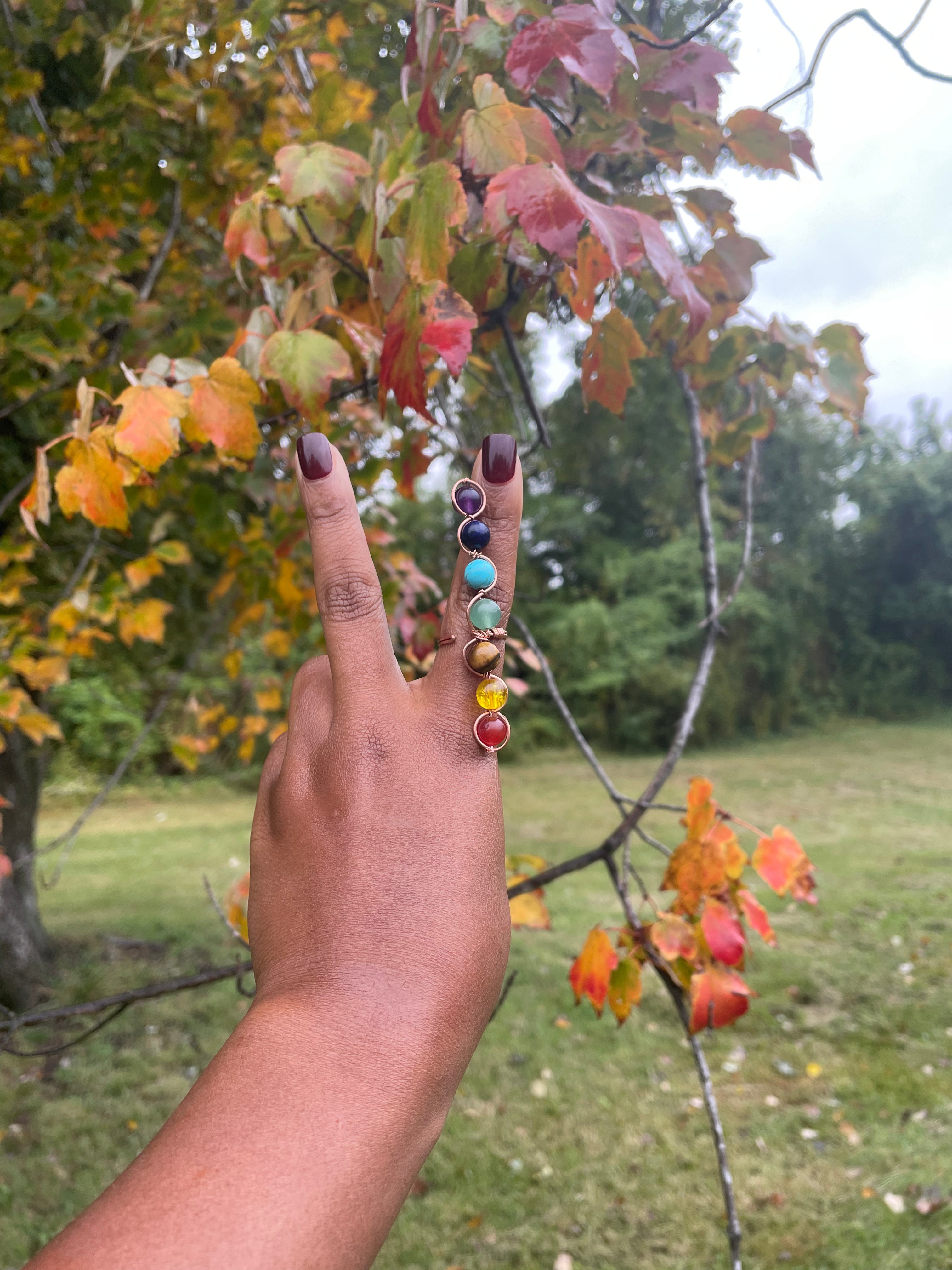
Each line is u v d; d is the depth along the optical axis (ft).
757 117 3.67
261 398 3.50
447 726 1.89
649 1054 12.42
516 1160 10.00
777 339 4.46
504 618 1.92
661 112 3.62
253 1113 1.34
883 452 60.54
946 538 57.21
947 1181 9.23
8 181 9.17
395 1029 1.52
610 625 46.26
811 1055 12.26
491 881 1.79
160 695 26.43
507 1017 13.55
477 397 6.56
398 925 1.66
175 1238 1.15
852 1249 8.37
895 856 22.56
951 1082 11.33
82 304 6.08
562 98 3.50
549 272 3.41
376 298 3.56
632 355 3.15
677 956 3.90
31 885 15.79
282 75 6.22
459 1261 8.51
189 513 10.23
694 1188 9.45
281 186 3.35
